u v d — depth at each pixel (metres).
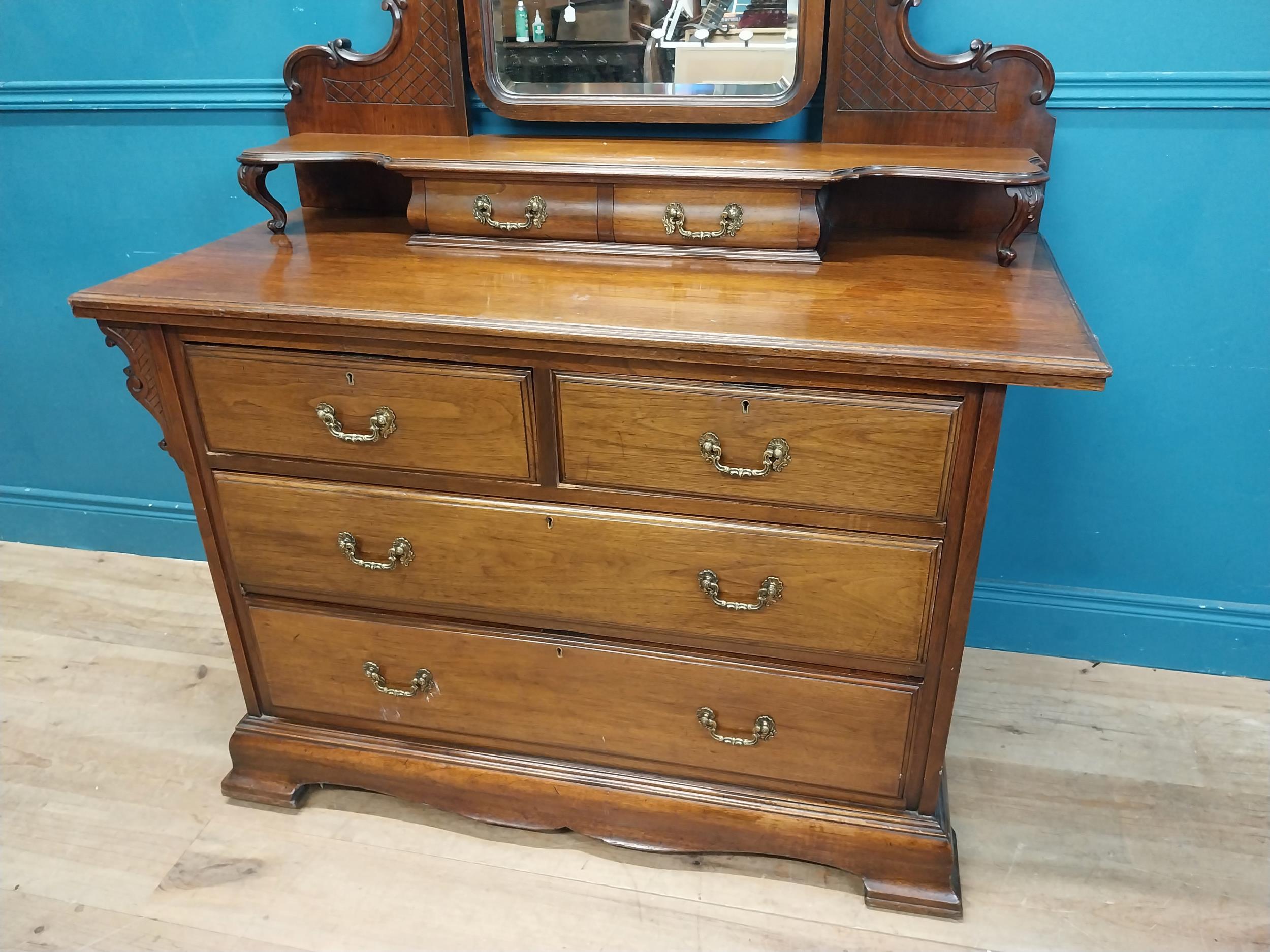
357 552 1.50
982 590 2.02
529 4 1.62
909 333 1.18
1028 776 1.73
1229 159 1.59
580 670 1.50
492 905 1.52
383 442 1.40
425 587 1.50
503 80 1.68
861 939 1.45
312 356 1.37
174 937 1.47
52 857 1.61
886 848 1.46
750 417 1.24
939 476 1.22
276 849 1.62
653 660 1.46
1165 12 1.52
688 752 1.52
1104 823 1.64
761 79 1.58
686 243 1.47
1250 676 1.96
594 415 1.30
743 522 1.33
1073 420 1.83
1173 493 1.85
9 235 2.13
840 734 1.43
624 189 1.46
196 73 1.89
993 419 1.17
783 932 1.47
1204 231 1.65
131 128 1.97
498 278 1.42
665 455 1.30
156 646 2.12
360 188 1.80
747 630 1.40
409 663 1.58
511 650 1.51
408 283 1.41
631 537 1.37
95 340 2.21
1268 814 1.65
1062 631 2.02
